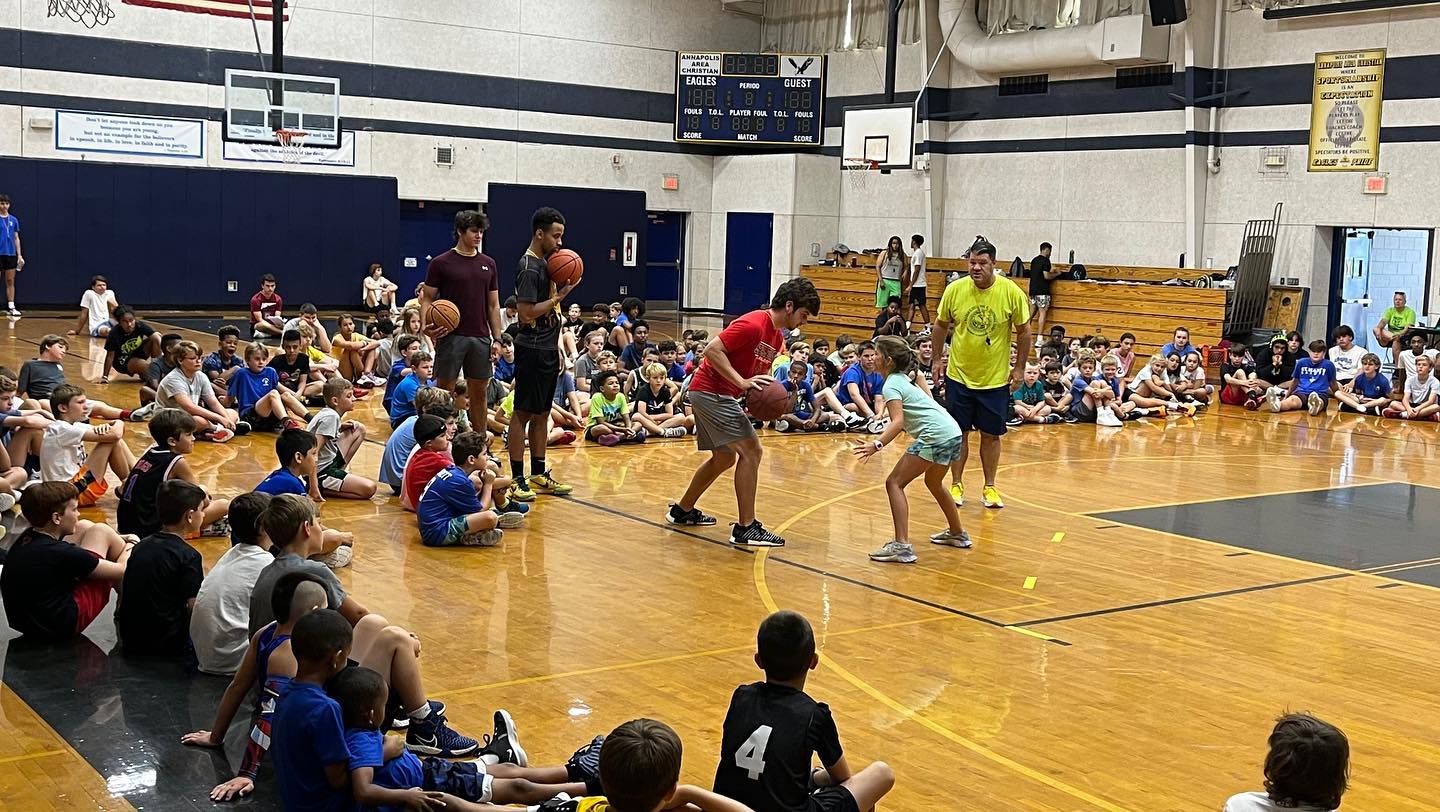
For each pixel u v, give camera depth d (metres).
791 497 9.92
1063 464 12.10
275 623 4.57
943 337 9.70
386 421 13.23
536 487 9.64
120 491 7.23
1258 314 21.08
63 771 4.37
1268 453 13.12
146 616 5.59
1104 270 23.33
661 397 13.19
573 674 5.53
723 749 3.64
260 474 9.78
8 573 5.79
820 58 28.09
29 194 22.83
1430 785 4.63
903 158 25.75
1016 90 25.20
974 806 4.29
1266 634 6.53
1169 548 8.49
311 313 16.19
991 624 6.55
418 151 26.44
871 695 5.39
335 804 3.81
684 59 28.36
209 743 4.63
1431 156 19.70
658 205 29.38
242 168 24.73
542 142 27.78
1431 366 16.41
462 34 26.67
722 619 6.47
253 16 23.23
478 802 4.05
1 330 19.45
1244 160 21.94
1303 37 21.06
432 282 9.15
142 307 24.09
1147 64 22.94
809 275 27.23
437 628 6.14
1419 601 7.30
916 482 10.77
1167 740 4.98
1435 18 19.56
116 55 23.41
